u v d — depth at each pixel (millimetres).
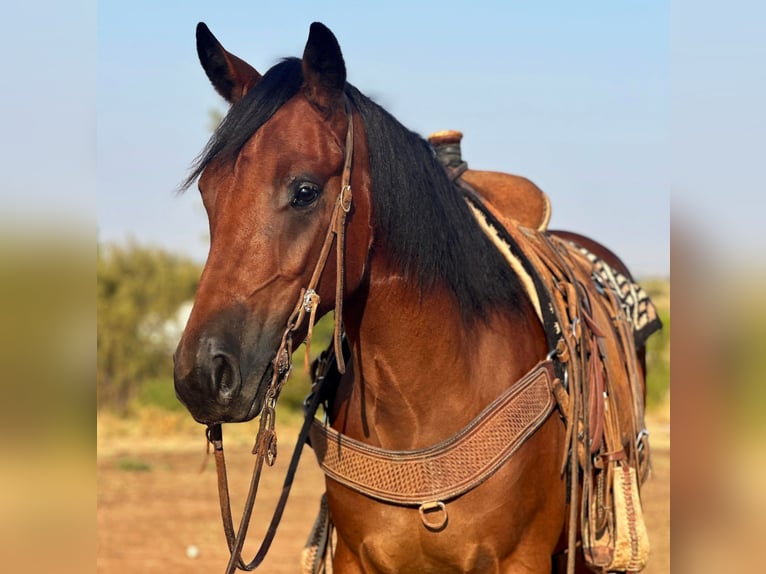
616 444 2932
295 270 2232
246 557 6375
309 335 2250
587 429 2727
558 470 2682
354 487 2566
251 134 2270
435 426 2541
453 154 3273
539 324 2811
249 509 2326
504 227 2848
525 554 2617
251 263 2189
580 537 2912
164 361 17266
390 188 2432
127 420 15328
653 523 7562
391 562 2582
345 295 2369
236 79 2588
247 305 2180
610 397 2965
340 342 2268
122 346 16781
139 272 17953
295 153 2244
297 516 7922
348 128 2367
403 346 2496
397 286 2467
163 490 9133
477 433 2510
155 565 6117
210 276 2189
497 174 3479
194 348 2125
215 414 2150
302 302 2254
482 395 2580
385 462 2529
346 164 2326
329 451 2639
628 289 3779
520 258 2793
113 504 8352
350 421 2662
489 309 2641
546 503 2641
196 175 2311
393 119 2549
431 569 2584
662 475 10234
